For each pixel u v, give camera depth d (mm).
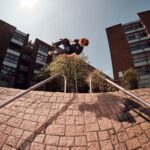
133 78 26453
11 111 4262
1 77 29391
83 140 3354
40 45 37281
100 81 21422
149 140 3189
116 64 33344
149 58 31828
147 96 4539
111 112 4145
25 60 34812
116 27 37281
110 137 3375
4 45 30969
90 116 4039
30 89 4070
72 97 4961
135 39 34625
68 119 3957
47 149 3182
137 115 3879
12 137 3436
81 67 21172
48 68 23344
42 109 4359
